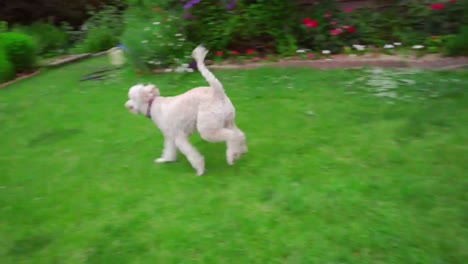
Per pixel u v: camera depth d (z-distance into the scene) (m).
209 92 3.05
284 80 4.98
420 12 5.86
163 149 3.69
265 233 2.52
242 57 5.98
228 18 5.73
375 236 2.40
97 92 5.41
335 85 4.70
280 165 3.22
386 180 2.89
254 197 2.86
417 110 3.86
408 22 5.95
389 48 5.71
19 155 3.82
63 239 2.64
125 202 2.94
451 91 4.14
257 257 2.35
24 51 7.15
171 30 5.69
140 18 6.16
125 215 2.81
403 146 3.30
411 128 3.55
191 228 2.62
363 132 3.59
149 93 3.20
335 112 4.04
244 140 3.15
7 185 3.32
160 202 2.91
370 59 5.38
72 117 4.63
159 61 5.71
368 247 2.34
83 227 2.74
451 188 2.73
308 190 2.87
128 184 3.18
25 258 2.51
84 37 10.95
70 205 2.98
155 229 2.64
